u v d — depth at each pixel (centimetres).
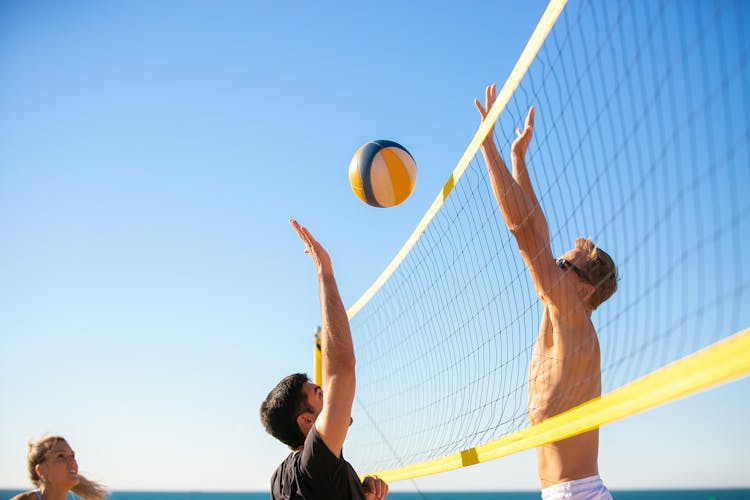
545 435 245
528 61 298
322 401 275
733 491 12606
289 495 242
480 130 335
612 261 285
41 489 448
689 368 170
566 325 272
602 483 266
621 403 199
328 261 275
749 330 153
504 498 11631
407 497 10650
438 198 393
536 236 290
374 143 400
